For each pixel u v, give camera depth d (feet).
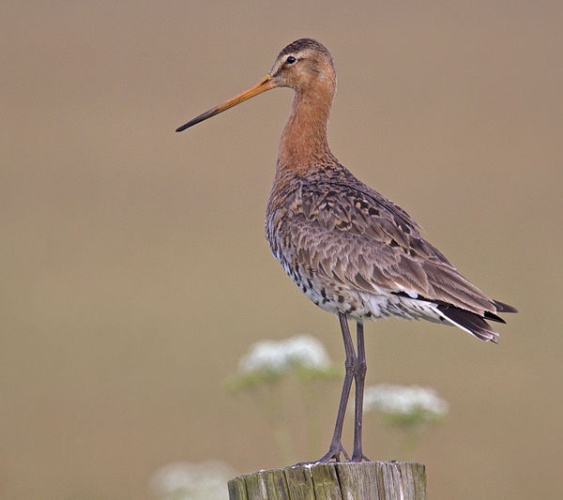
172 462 58.85
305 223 34.68
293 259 34.91
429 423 36.52
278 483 26.73
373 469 26.78
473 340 71.00
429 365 68.49
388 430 49.75
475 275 78.64
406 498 26.84
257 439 61.21
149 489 55.52
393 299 33.50
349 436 58.18
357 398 33.88
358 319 34.65
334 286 34.14
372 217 34.01
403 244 33.58
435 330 71.97
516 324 73.46
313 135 37.19
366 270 33.58
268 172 97.86
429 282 32.99
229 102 39.11
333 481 26.68
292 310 76.59
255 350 38.11
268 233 36.11
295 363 37.60
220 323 74.74
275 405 39.40
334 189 34.99
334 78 37.88
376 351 69.56
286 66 37.93
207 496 39.65
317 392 38.19
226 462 59.06
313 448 38.17
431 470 58.29
